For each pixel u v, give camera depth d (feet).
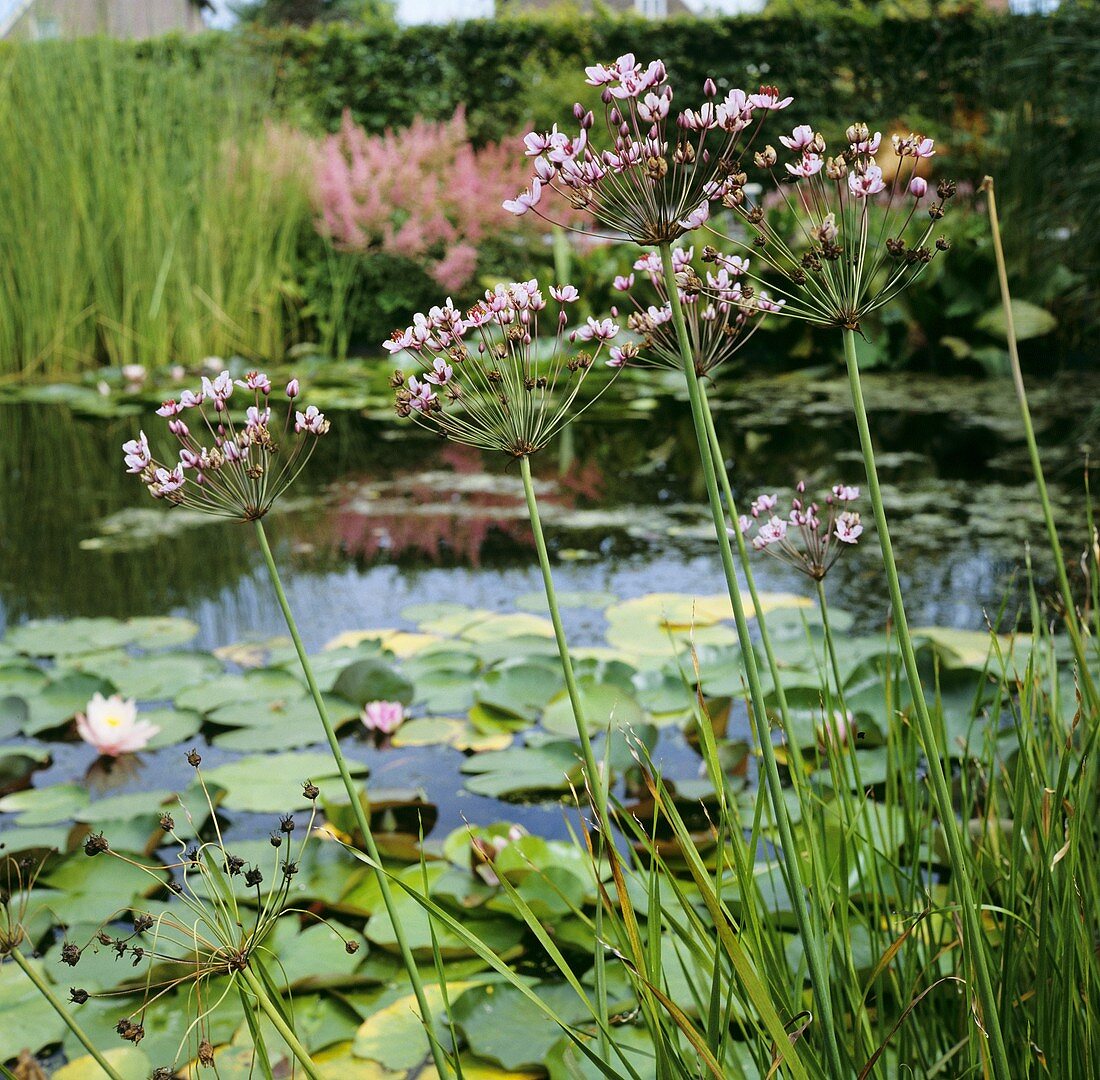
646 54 31.01
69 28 24.00
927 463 14.23
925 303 21.17
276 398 20.71
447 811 6.23
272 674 8.13
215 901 3.20
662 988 3.04
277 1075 4.16
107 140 23.06
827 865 3.71
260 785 6.49
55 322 22.99
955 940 3.75
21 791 6.58
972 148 24.62
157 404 19.83
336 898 5.28
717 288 3.39
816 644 8.16
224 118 25.89
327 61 31.86
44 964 4.87
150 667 8.32
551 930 4.99
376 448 17.04
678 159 2.78
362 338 27.45
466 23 31.45
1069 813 3.29
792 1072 2.54
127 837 5.92
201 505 3.27
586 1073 4.00
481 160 27.30
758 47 30.30
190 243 24.11
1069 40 19.11
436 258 26.14
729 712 7.24
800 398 19.57
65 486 14.65
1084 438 15.16
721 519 2.75
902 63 29.48
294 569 10.96
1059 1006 3.05
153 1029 4.45
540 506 13.24
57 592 10.33
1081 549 10.39
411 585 10.35
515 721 7.34
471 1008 4.51
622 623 8.89
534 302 3.36
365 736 7.23
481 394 3.34
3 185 22.52
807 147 2.85
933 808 4.89
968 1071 3.10
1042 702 4.66
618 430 17.58
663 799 2.85
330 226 25.26
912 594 9.38
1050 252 20.33
